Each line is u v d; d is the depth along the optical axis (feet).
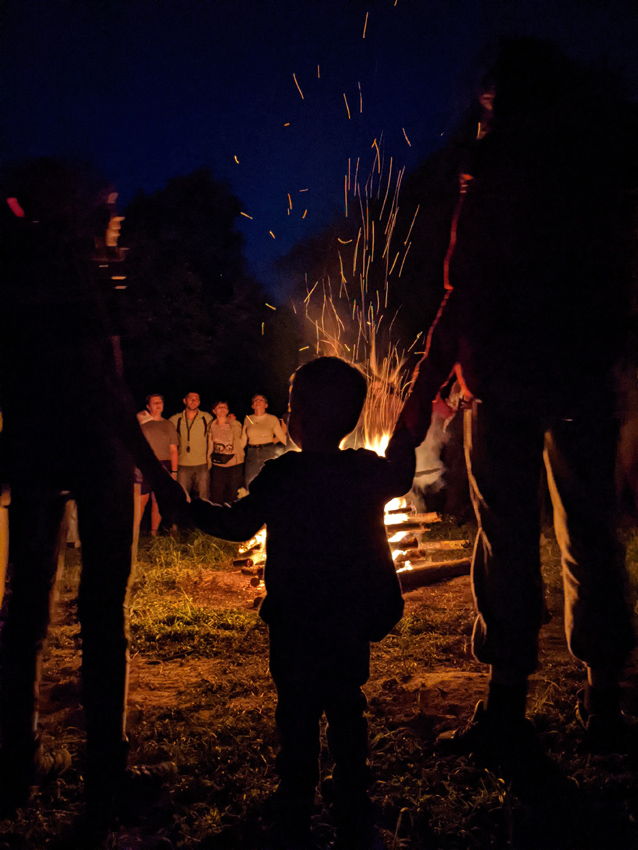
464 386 9.55
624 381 9.54
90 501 8.51
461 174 9.41
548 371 9.19
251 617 17.94
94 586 8.64
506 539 9.58
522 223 8.98
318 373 8.34
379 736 10.53
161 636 16.38
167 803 9.14
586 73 8.99
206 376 58.18
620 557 9.77
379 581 8.23
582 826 8.47
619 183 9.03
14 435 8.41
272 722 11.44
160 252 55.57
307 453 8.38
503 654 9.69
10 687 8.91
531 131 8.89
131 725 11.59
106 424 8.50
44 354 8.29
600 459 9.50
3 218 8.04
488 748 9.86
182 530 29.50
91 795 8.66
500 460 9.53
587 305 9.14
